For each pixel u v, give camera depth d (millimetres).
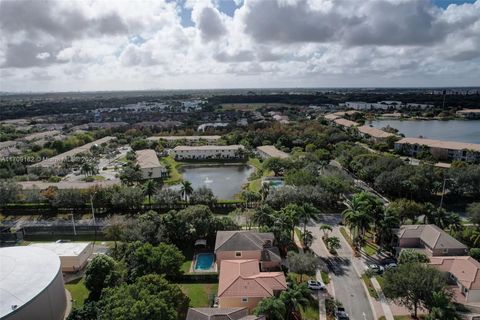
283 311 45156
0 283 46688
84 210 97125
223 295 51281
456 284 56531
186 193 99188
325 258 69688
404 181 101375
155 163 137500
